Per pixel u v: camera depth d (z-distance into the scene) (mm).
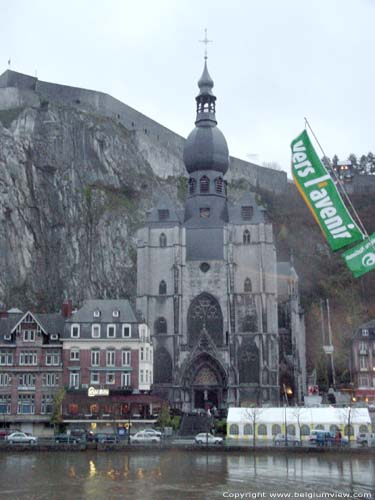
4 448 75625
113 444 76125
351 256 32375
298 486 50656
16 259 151500
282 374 119188
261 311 113250
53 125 171250
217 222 120375
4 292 146625
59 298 155250
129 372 98000
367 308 167875
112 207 172750
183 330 114188
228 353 111188
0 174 155000
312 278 180000
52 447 75750
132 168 185250
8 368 97438
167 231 118000
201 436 80562
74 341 98688
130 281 166000
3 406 96438
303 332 134500
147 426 93062
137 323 99625
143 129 193750
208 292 115500
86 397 94625
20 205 155625
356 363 130000
